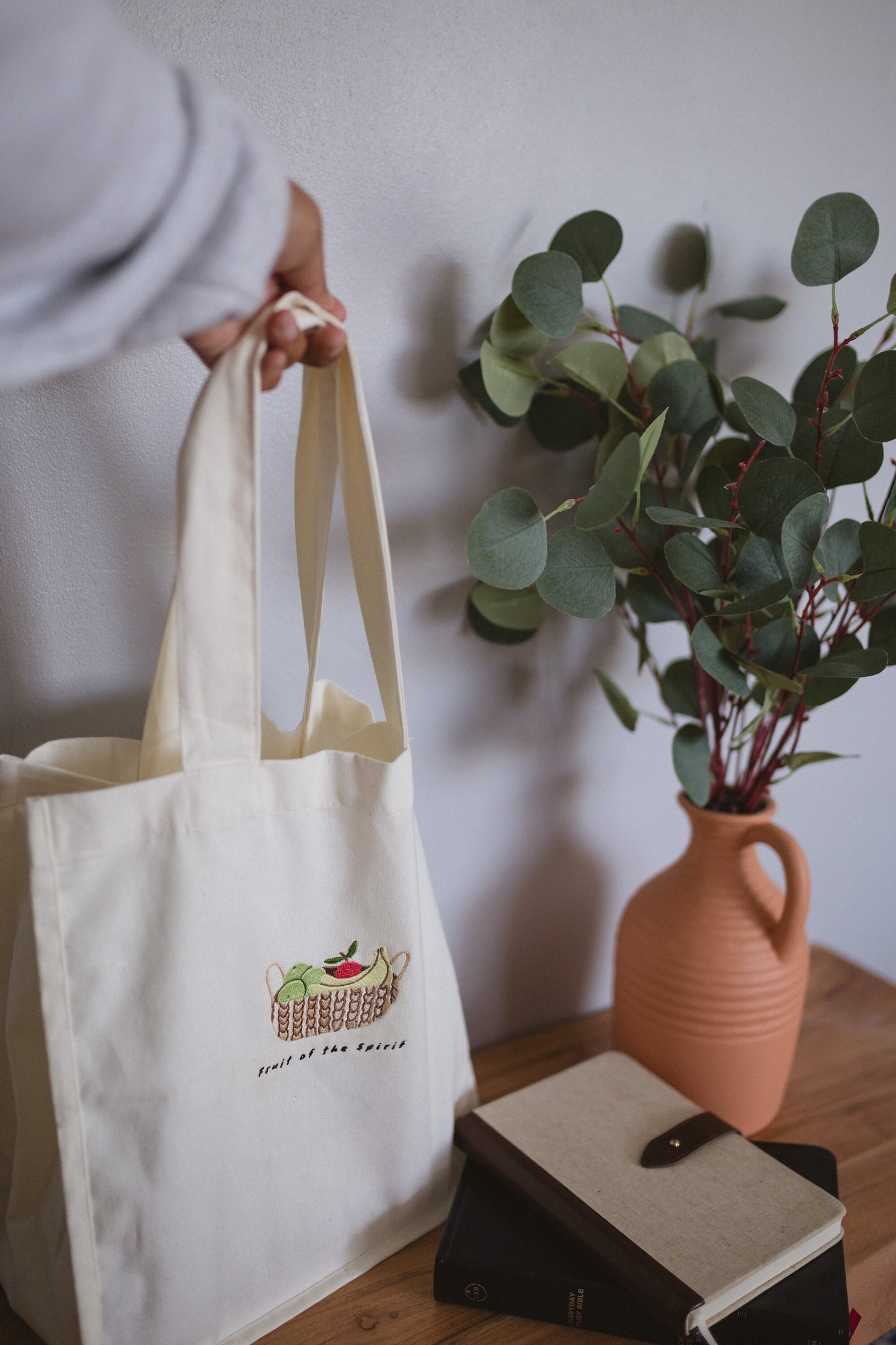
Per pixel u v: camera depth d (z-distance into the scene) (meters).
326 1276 0.64
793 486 0.63
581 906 0.97
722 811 0.79
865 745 1.12
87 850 0.49
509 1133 0.71
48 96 0.35
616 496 0.59
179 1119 0.54
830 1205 0.64
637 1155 0.69
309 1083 0.60
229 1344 0.59
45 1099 0.54
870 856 1.18
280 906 0.57
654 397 0.72
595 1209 0.63
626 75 0.77
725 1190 0.65
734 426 0.77
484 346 0.68
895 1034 0.96
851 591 0.63
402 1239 0.68
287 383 0.70
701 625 0.65
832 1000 1.02
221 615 0.52
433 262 0.73
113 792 0.50
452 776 0.86
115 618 0.68
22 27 0.35
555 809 0.93
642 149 0.79
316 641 0.64
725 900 0.77
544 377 0.79
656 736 0.97
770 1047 0.77
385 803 0.58
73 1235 0.51
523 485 0.82
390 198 0.70
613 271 0.81
